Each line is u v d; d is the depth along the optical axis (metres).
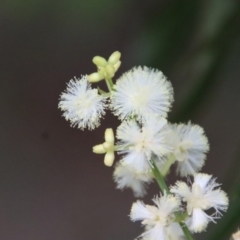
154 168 0.23
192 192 0.22
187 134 0.23
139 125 0.23
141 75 0.23
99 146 0.23
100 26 0.39
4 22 0.42
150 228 0.23
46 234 0.42
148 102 0.22
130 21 0.38
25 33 0.42
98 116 0.23
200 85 0.26
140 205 0.23
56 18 0.41
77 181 0.42
